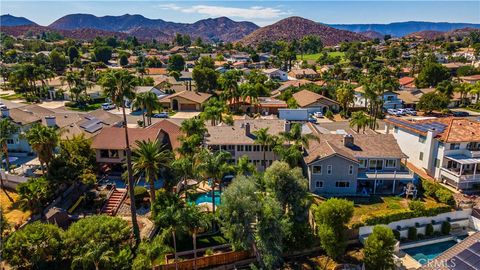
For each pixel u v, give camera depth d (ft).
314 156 167.63
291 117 268.82
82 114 237.04
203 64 598.34
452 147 175.63
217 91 434.30
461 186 169.17
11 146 202.80
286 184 128.47
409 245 135.74
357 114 244.42
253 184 122.01
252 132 193.67
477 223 143.84
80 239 110.83
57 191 152.97
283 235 117.19
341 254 124.98
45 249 107.86
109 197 155.94
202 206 151.33
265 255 113.60
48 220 128.47
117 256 107.45
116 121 241.96
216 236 134.72
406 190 161.68
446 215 145.18
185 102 356.38
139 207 153.17
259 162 188.34
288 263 124.36
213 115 231.09
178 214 108.37
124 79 124.67
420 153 192.44
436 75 444.14
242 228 112.06
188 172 137.69
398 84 423.64
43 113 238.27
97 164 175.63
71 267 103.50
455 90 383.24
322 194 165.89
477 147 176.86
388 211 140.97
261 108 333.62
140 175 163.32
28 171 171.12
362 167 173.47
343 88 332.80
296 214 127.75
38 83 443.32
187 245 128.77
